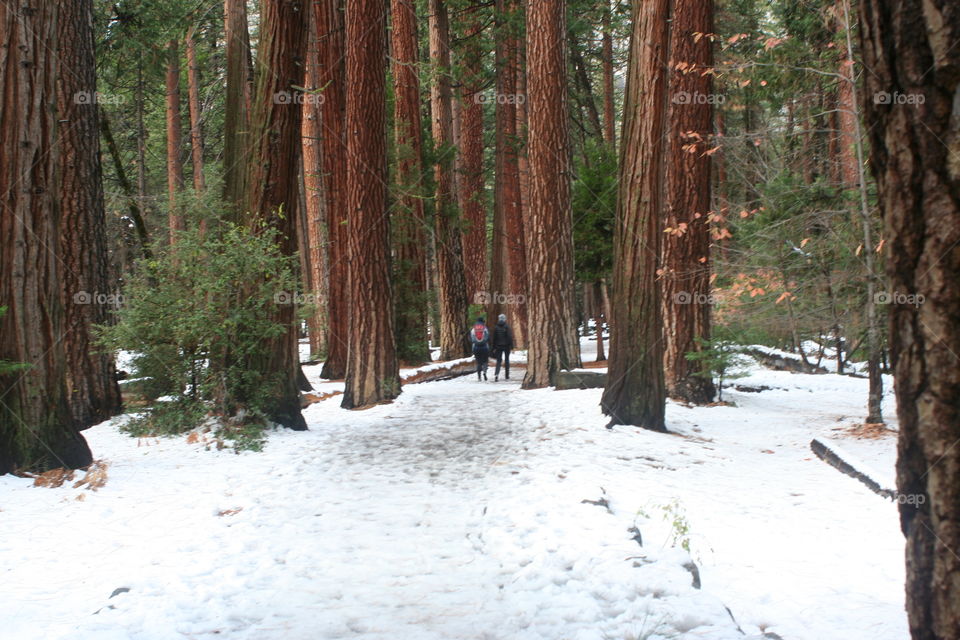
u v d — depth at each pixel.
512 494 6.47
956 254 1.72
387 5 24.97
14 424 7.38
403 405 13.46
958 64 1.70
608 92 30.17
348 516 5.93
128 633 3.57
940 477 1.78
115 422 10.56
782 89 13.26
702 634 3.32
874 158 1.95
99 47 18.78
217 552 5.02
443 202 25.03
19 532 5.68
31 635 3.74
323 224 21.81
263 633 3.58
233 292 10.30
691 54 13.89
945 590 1.78
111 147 16.23
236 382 9.95
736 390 16.97
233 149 10.83
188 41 21.95
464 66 25.72
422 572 4.54
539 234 16.11
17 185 7.39
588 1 26.06
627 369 10.49
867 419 11.01
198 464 8.20
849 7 11.17
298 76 10.77
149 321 10.08
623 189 10.41
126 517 6.08
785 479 7.73
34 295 7.48
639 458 8.28
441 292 25.45
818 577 4.71
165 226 13.16
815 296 13.09
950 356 1.74
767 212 13.51
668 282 14.23
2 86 7.29
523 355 27.58
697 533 5.59
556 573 4.25
